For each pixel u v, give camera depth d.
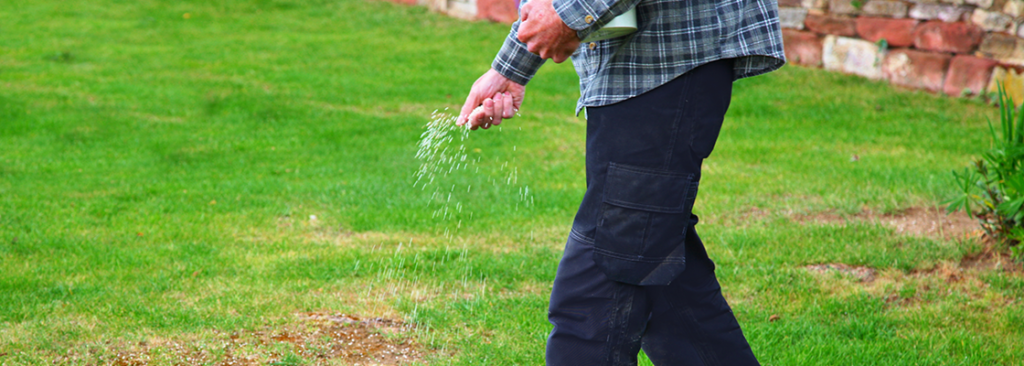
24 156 6.57
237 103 8.81
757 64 1.90
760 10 1.89
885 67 9.56
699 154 1.85
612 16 1.72
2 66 10.71
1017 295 3.67
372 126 7.89
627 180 1.83
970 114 8.19
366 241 4.57
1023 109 4.12
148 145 7.09
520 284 3.88
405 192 5.62
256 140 7.34
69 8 15.45
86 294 3.65
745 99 8.98
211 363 3.00
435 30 13.77
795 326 3.31
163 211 5.14
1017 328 3.27
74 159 6.54
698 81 1.82
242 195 5.55
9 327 3.26
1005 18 8.41
